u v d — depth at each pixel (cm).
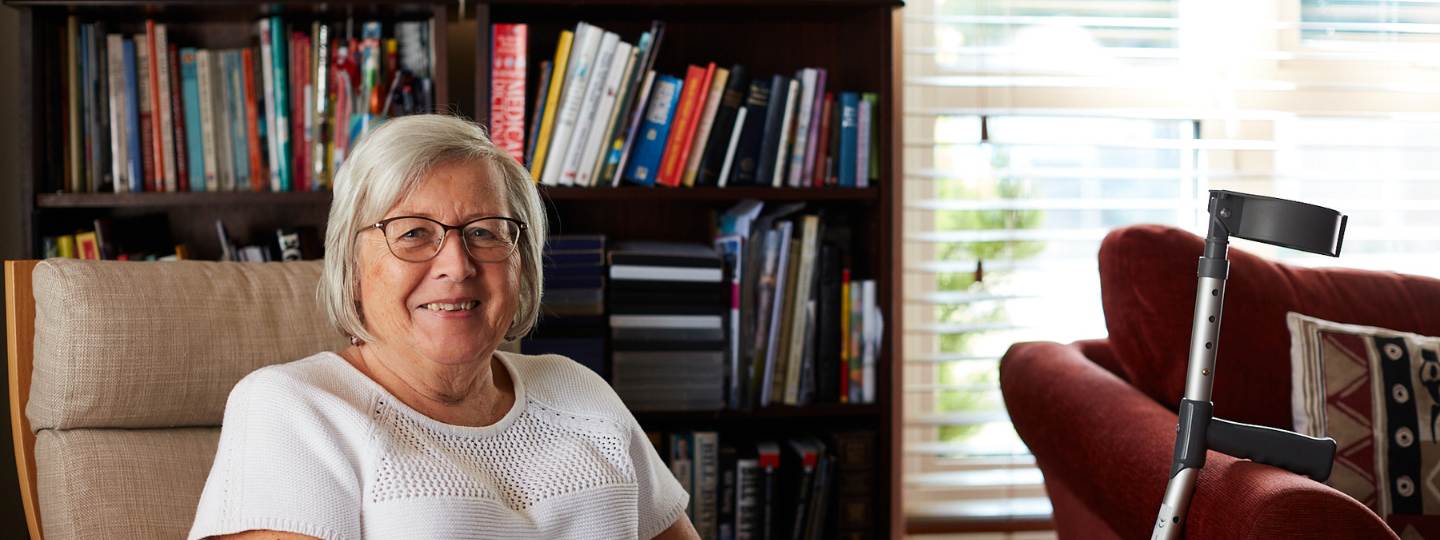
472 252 124
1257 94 259
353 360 129
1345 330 188
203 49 225
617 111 213
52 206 206
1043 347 213
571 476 129
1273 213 141
